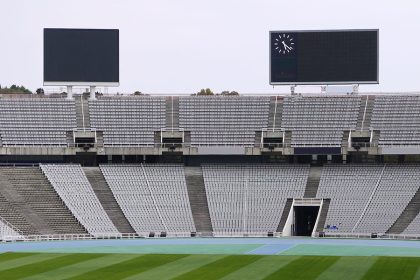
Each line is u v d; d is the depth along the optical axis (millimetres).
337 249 91375
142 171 126438
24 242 102500
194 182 123812
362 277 67312
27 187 119250
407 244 98000
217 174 125500
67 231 109500
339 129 130875
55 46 132250
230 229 112500
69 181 122000
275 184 122375
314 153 128000
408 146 126312
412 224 110062
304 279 66125
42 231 108250
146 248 93062
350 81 130625
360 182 121250
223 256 83062
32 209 113625
